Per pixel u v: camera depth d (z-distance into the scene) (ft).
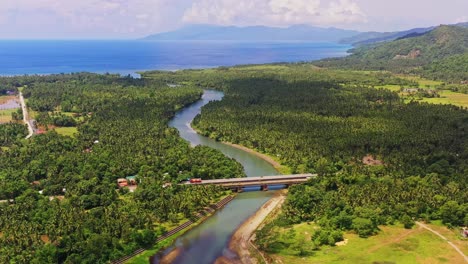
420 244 642.63
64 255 608.19
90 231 650.84
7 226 655.35
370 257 611.47
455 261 597.93
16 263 569.23
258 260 641.40
